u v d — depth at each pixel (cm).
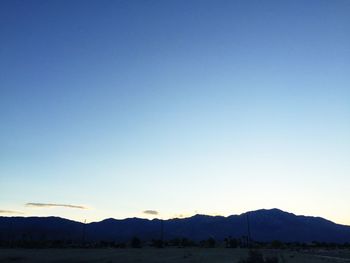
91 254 8831
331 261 6488
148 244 16388
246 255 8000
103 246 15012
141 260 6825
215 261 6288
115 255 8362
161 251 10494
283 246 15050
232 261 6159
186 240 16588
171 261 6544
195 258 7131
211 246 15588
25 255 8456
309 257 7531
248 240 15412
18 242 15712
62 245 14975
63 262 6625
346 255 8806
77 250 11438
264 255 7556
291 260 6488
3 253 9394
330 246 16650
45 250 11388
